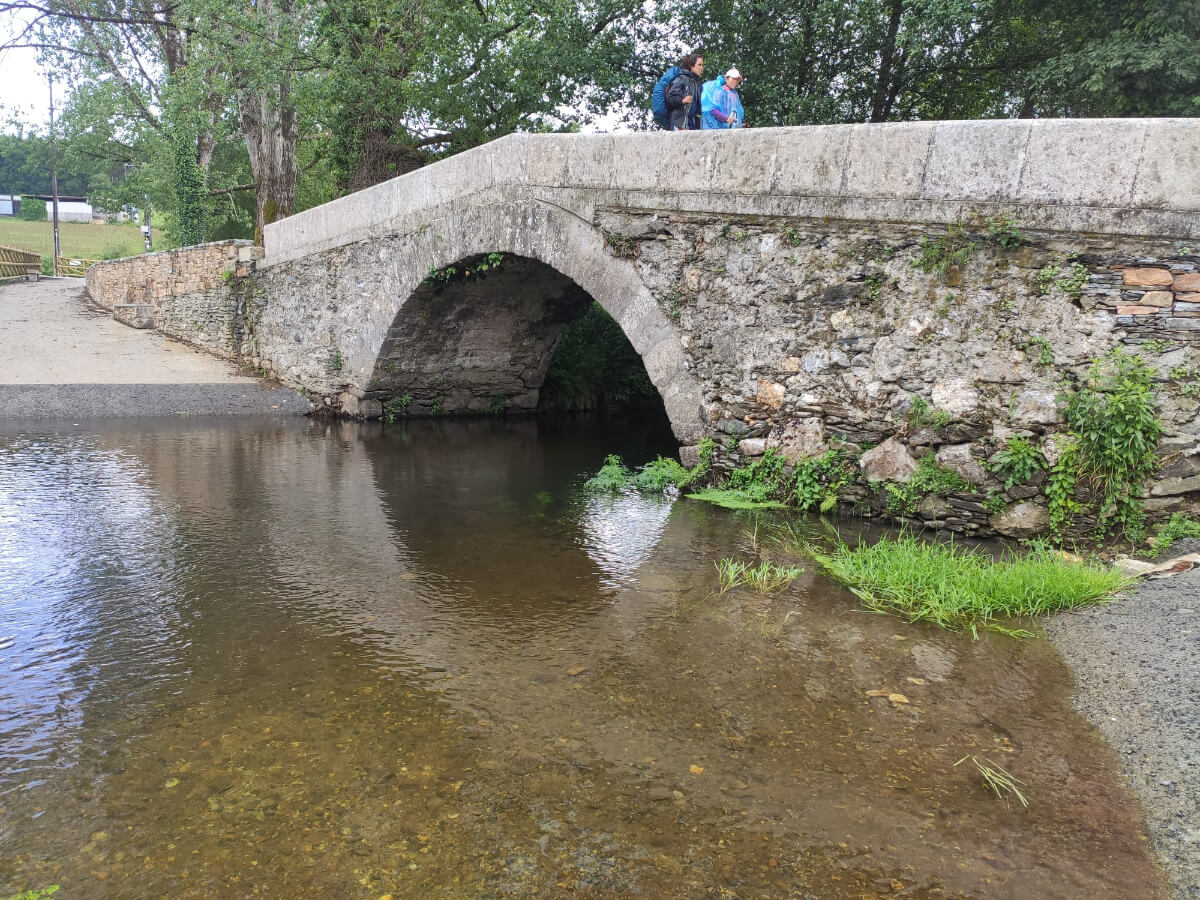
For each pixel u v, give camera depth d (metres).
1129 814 2.69
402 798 2.75
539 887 2.33
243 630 4.23
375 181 16.11
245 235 28.86
